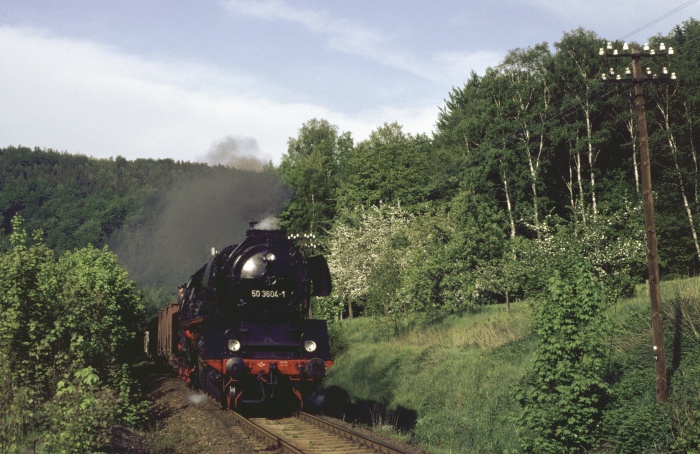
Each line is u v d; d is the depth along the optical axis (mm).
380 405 20156
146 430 13898
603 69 41625
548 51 46375
